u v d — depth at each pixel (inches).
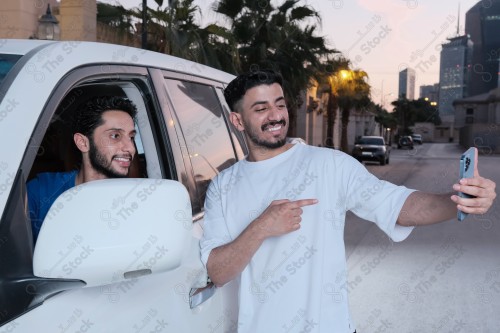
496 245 285.1
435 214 60.3
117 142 69.1
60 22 465.1
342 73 1126.4
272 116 66.6
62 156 84.6
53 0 479.8
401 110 3550.7
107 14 532.7
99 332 46.8
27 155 46.4
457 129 4192.9
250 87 66.3
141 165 80.9
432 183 696.4
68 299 45.8
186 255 66.2
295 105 726.5
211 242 66.9
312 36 662.5
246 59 621.6
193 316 63.7
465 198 53.2
